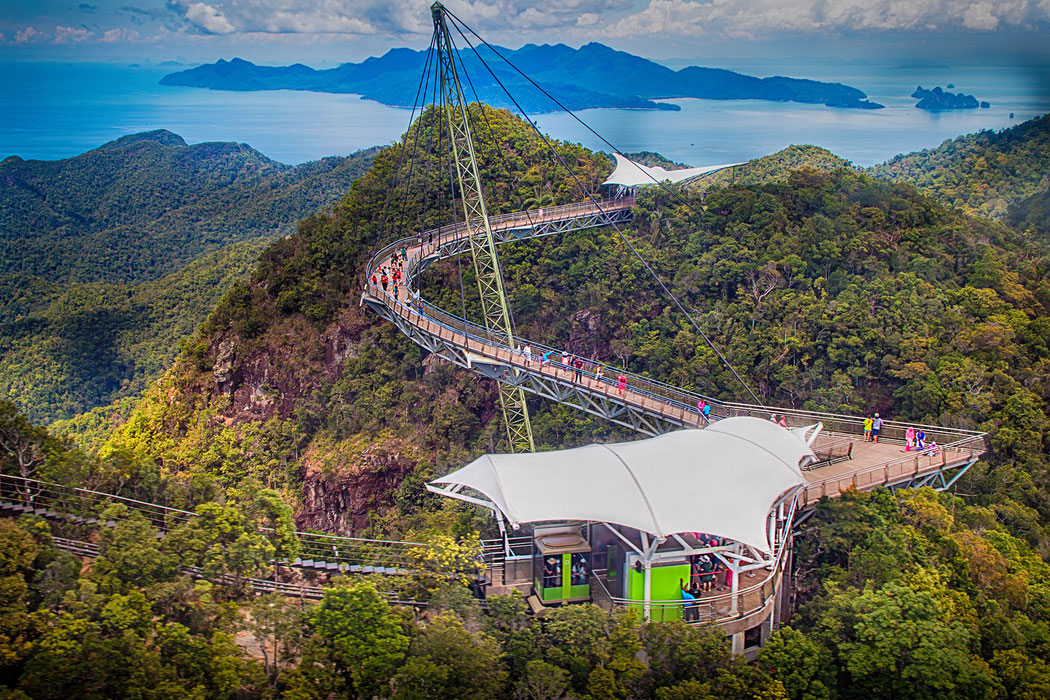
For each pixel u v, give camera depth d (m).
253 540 43.31
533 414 105.81
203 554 42.41
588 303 113.62
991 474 75.19
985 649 49.19
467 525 50.59
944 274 109.88
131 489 49.38
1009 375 88.12
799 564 53.06
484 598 44.09
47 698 32.94
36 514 45.69
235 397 120.31
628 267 114.25
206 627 38.00
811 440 61.44
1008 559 57.50
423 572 43.56
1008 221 162.38
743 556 46.88
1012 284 107.50
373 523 99.19
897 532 52.22
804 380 92.31
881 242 113.56
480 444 100.62
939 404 84.69
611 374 88.25
